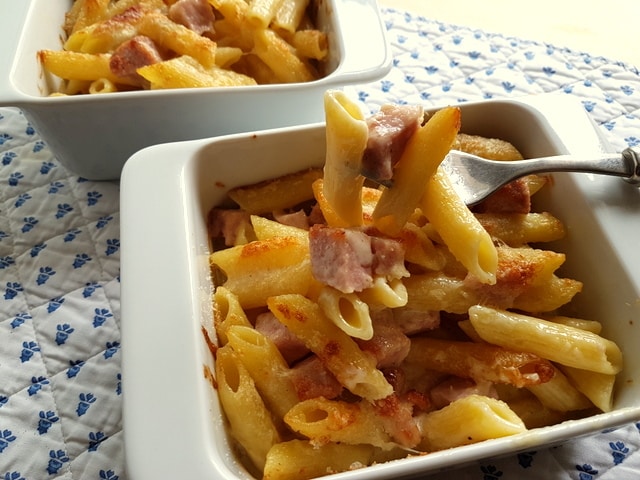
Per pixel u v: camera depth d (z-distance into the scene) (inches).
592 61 12.3
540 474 7.3
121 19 10.8
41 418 7.9
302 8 11.6
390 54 9.9
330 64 10.9
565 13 13.5
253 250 7.5
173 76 9.9
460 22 13.4
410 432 6.6
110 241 9.8
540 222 8.1
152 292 6.8
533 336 6.9
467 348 7.2
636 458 7.4
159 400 6.1
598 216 7.6
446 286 7.3
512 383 6.9
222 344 7.2
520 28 13.2
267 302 7.2
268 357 6.9
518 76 12.1
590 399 7.0
